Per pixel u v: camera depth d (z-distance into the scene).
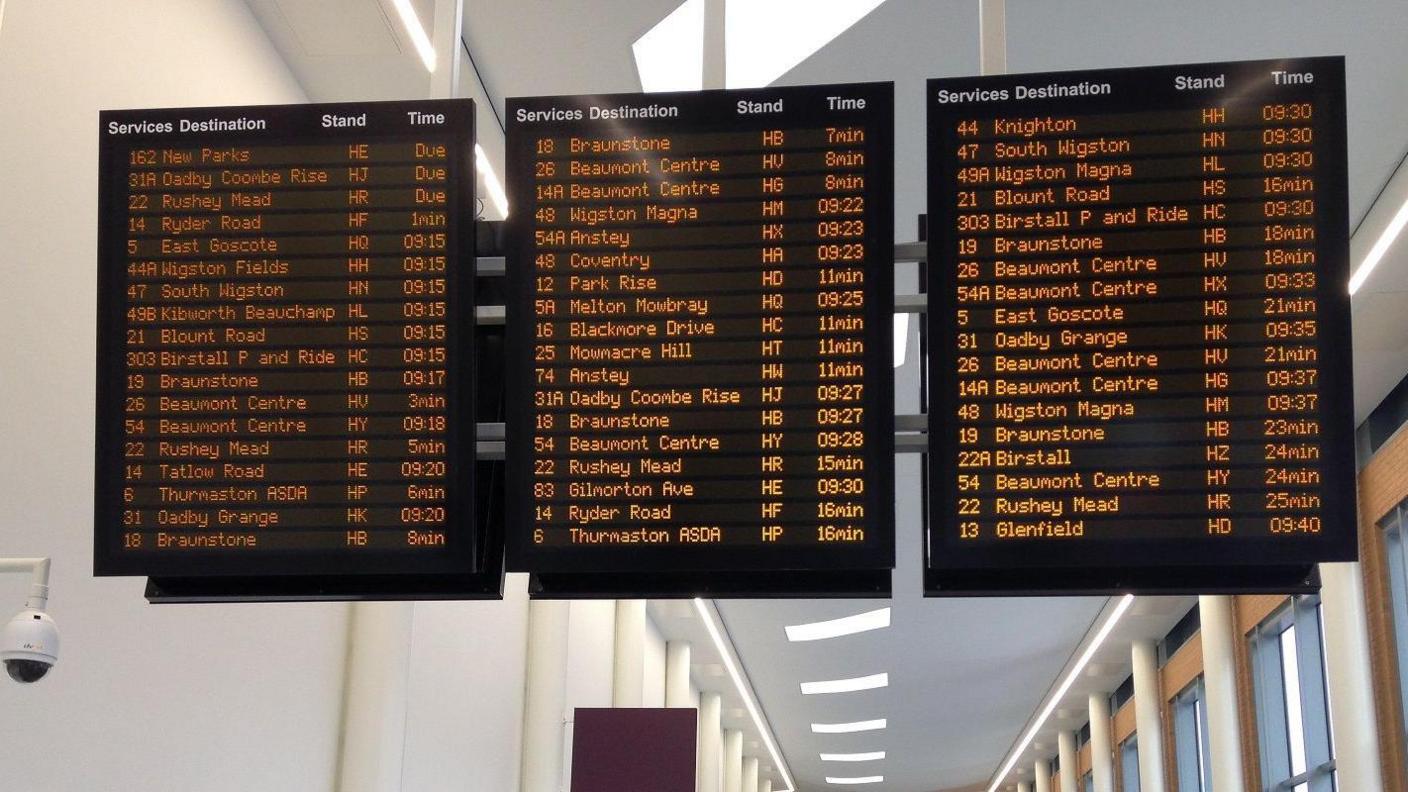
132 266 4.43
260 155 4.48
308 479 4.29
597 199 4.41
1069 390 4.19
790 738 32.53
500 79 8.70
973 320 4.25
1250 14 7.91
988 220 4.30
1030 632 22.53
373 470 4.29
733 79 8.80
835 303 4.30
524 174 4.43
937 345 4.25
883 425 4.21
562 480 4.27
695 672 24.48
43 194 5.73
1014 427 4.18
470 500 4.25
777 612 21.41
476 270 4.46
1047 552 4.10
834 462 4.21
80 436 5.95
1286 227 4.21
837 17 8.40
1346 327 4.14
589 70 8.59
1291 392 4.12
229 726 7.38
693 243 4.36
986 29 4.77
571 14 8.00
